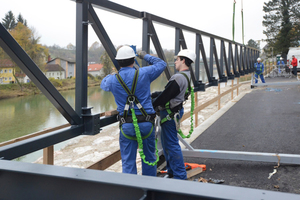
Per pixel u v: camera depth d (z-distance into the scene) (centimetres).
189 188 83
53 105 325
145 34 436
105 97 388
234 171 398
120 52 276
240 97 1320
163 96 326
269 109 929
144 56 317
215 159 455
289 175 373
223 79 993
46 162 299
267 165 416
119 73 277
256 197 75
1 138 256
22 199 104
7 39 224
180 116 351
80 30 318
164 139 349
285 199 73
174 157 345
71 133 316
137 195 88
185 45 596
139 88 272
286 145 507
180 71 345
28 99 286
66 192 98
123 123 277
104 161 342
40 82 262
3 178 105
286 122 705
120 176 94
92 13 331
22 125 278
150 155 293
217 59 898
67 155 617
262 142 537
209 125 722
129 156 282
